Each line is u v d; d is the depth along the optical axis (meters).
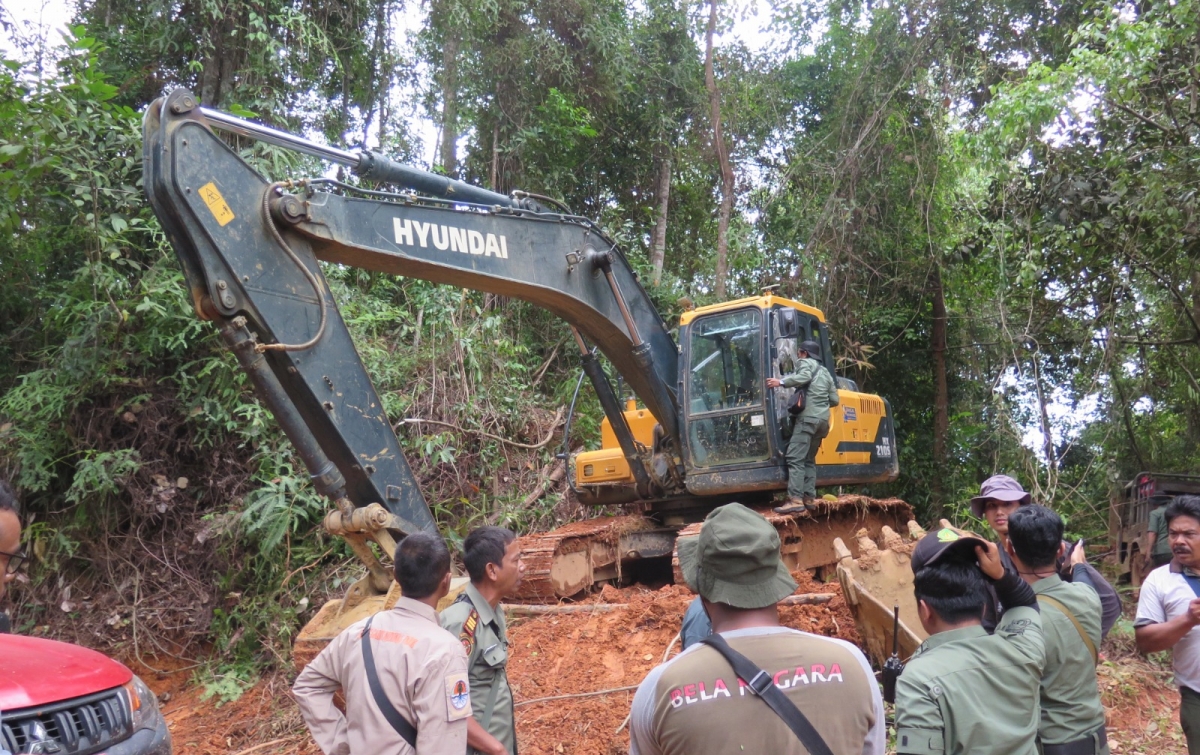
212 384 8.77
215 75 10.91
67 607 8.09
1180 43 9.10
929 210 13.30
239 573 8.19
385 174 5.50
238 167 4.80
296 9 11.29
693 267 16.97
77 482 8.03
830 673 2.15
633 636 6.30
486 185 14.02
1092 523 12.52
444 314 10.45
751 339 7.89
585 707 5.43
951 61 13.39
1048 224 10.05
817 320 8.71
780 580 2.29
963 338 15.00
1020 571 3.40
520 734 5.23
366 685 2.94
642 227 16.69
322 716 3.08
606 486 8.74
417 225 5.51
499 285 6.02
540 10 14.20
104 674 3.94
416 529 5.30
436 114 13.47
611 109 15.63
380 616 3.12
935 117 13.64
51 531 8.46
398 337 10.62
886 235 13.86
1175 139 9.38
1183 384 13.21
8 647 3.87
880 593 5.81
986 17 13.39
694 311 8.18
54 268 10.27
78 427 8.81
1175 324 12.35
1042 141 9.84
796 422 7.56
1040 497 10.55
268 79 10.66
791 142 16.28
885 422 9.80
